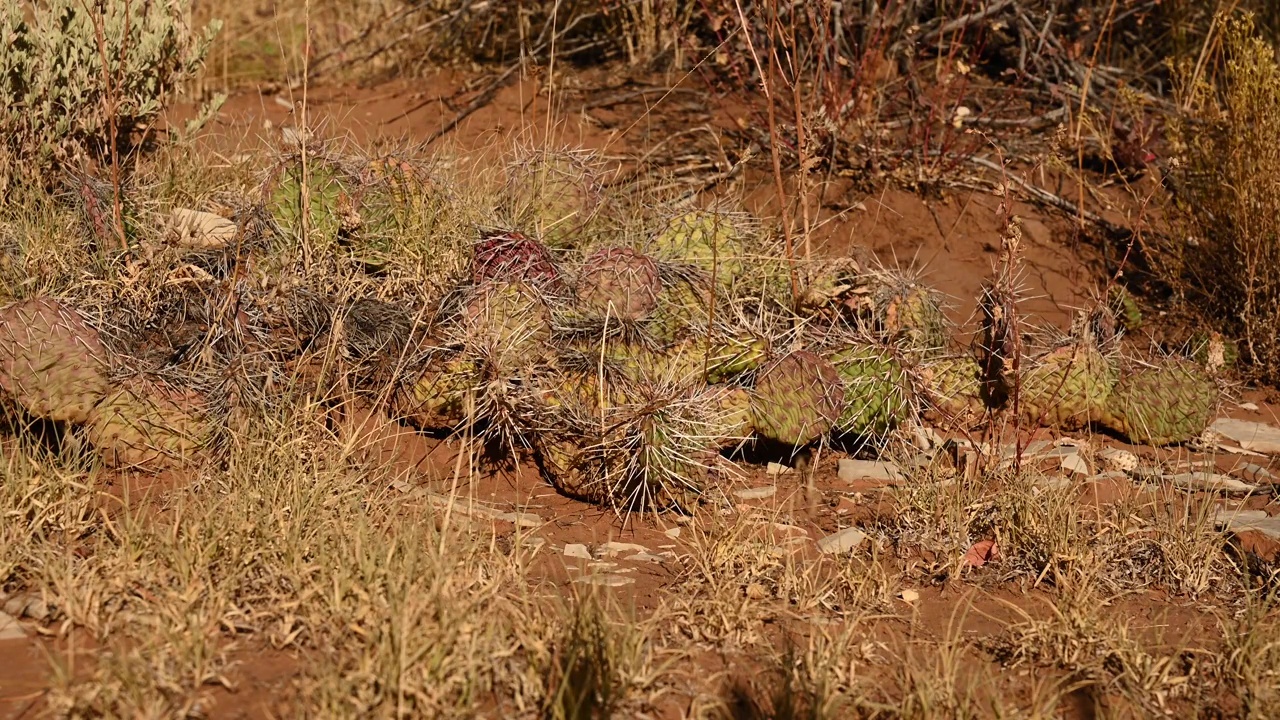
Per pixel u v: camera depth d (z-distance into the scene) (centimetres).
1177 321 698
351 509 431
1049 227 758
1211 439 576
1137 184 803
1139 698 370
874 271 608
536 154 628
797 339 537
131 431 464
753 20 822
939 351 594
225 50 949
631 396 484
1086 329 584
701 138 805
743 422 505
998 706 347
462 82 927
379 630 347
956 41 920
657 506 484
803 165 591
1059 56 891
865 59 779
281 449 449
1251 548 469
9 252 537
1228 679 384
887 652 388
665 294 539
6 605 366
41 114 584
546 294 527
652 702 346
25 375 457
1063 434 577
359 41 1004
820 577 434
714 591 409
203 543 392
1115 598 435
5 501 408
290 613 363
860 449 548
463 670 338
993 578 445
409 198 581
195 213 580
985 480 500
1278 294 669
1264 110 670
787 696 340
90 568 379
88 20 594
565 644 355
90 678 328
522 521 464
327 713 314
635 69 931
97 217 555
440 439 517
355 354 529
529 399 486
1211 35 917
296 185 563
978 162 789
